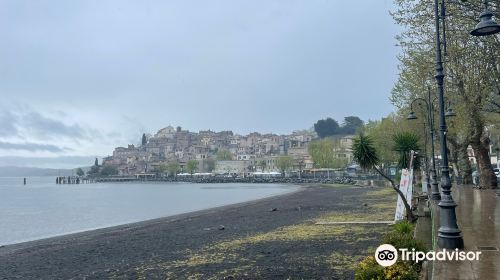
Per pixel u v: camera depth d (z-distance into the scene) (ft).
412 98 133.59
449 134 128.77
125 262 59.47
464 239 41.70
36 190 469.16
